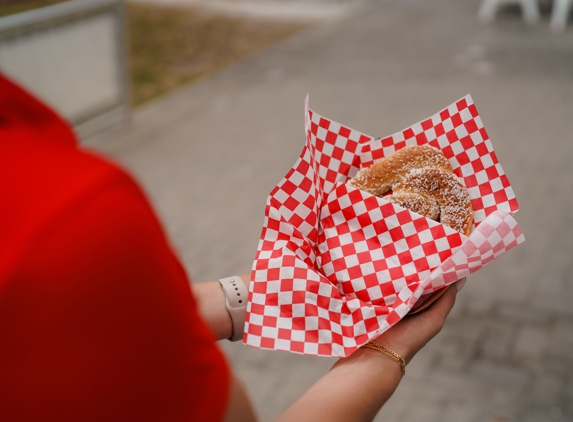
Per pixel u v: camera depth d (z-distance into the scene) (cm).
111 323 59
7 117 60
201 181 618
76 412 60
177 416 66
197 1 1493
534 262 446
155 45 1152
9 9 1008
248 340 129
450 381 348
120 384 61
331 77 917
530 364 356
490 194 154
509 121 702
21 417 59
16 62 596
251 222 539
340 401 106
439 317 130
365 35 1134
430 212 150
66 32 653
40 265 55
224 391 70
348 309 132
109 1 702
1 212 56
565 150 623
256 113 800
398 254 142
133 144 713
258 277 136
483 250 127
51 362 58
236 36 1196
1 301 54
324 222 152
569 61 905
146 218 62
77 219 56
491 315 396
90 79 705
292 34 1190
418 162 157
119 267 59
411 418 326
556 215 505
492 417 323
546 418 320
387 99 802
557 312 395
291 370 368
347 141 165
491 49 987
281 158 664
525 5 1153
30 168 58
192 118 793
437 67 919
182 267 71
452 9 1277
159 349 63
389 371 117
